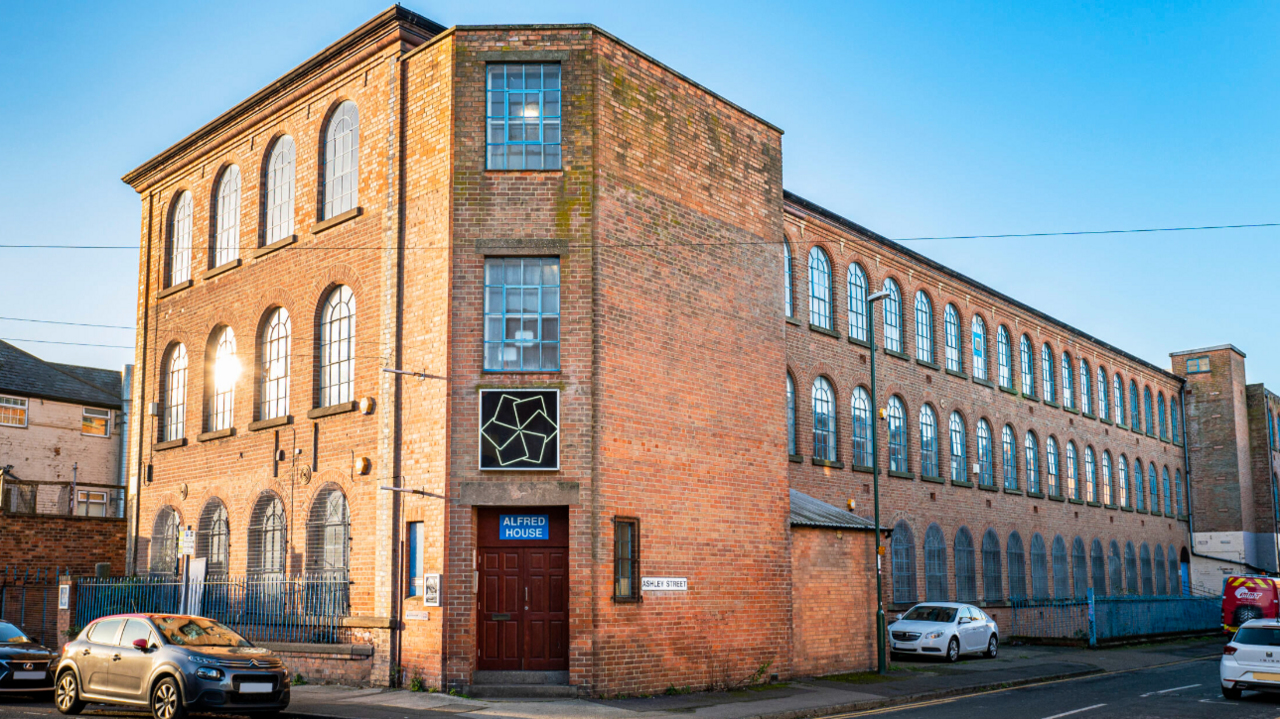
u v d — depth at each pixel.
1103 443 46.34
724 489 19.72
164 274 26.34
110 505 36.91
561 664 17.12
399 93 19.69
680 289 19.50
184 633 15.13
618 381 17.94
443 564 17.11
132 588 23.36
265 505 22.14
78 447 36.50
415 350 18.44
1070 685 21.58
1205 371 55.78
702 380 19.67
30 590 25.72
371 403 19.30
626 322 18.27
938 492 33.75
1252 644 18.66
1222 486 54.38
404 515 18.06
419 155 19.08
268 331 22.84
